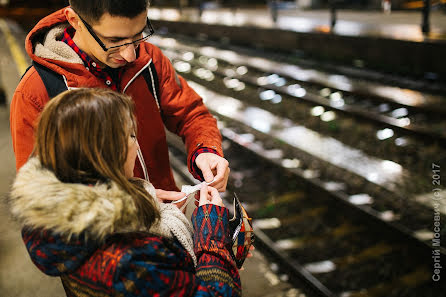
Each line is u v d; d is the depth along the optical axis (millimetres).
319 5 14914
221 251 1058
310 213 3609
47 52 1242
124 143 907
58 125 867
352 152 4496
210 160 1362
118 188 873
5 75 7527
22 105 1230
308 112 5836
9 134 4602
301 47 9148
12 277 2475
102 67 1305
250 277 2588
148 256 882
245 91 7301
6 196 933
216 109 6480
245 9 16734
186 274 926
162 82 1467
